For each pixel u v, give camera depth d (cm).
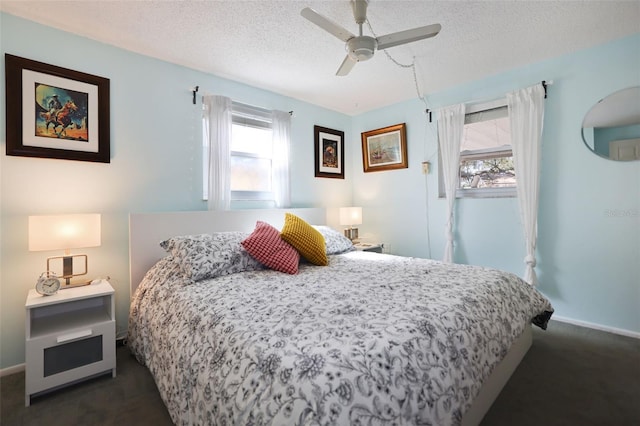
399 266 221
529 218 269
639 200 230
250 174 310
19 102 194
